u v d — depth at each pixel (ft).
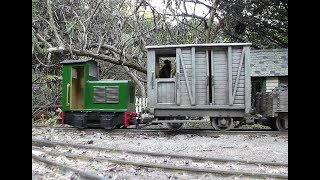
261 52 53.67
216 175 18.19
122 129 38.78
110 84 38.78
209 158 21.88
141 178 17.75
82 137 34.55
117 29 54.65
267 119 40.24
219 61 36.78
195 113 36.96
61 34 51.31
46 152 23.91
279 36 71.05
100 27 55.47
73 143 29.45
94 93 38.88
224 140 32.68
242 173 17.80
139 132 37.35
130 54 55.88
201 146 29.12
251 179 17.54
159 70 40.45
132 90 40.34
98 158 21.38
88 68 39.60
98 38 56.08
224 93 36.60
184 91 36.86
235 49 36.37
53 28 46.37
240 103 36.19
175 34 60.34
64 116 39.65
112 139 33.58
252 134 35.86
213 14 59.26
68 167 17.95
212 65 36.70
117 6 57.52
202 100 36.76
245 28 66.49
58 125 45.88
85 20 50.62
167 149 27.73
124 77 72.08
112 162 21.01
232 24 63.82
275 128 39.63
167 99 37.19
